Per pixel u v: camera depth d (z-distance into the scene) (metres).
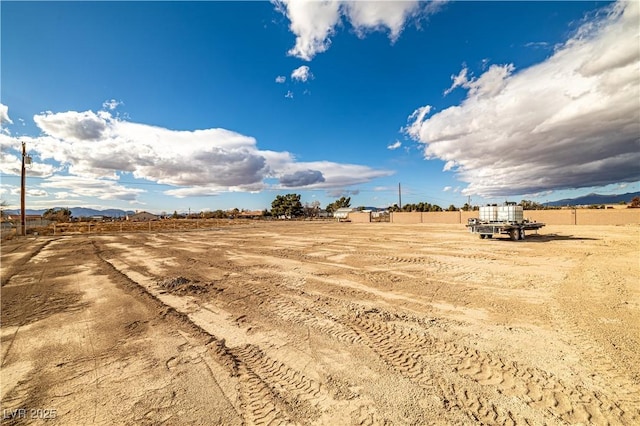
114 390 3.19
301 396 3.05
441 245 15.73
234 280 8.30
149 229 35.50
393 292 6.94
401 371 3.50
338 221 66.94
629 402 2.88
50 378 3.45
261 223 55.91
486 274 8.64
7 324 5.18
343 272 9.20
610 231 22.91
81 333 4.76
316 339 4.43
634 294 6.46
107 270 9.98
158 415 2.78
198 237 23.66
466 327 4.81
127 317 5.46
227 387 3.22
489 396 3.00
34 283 8.24
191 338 4.52
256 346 4.22
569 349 3.99
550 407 2.82
